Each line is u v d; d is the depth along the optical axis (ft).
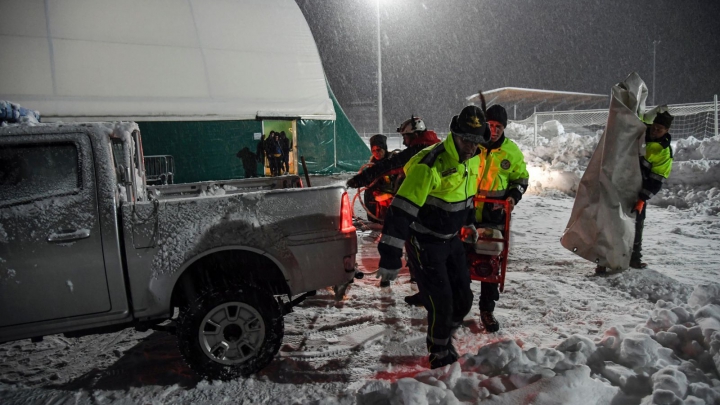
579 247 18.33
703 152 34.24
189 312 10.91
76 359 12.78
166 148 53.52
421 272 11.00
